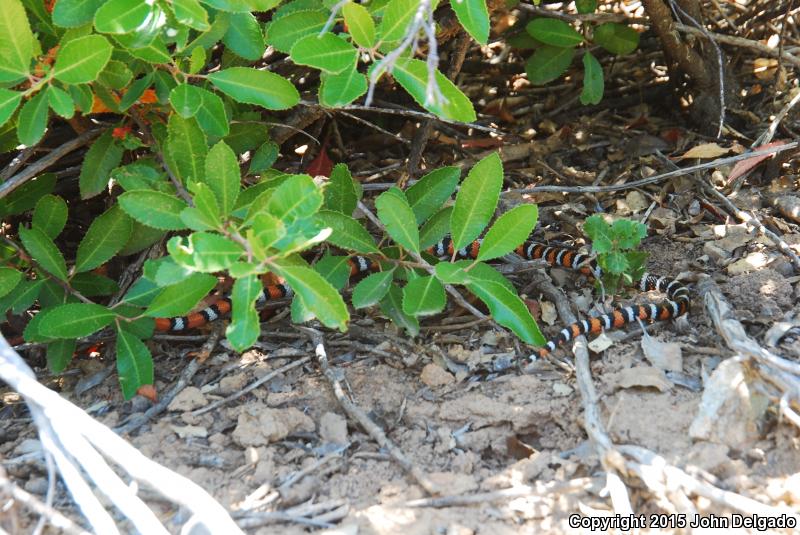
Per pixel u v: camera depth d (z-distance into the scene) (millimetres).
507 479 1312
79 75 1330
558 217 1629
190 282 1364
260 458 1338
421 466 1334
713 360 1396
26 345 1453
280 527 1277
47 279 1442
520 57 1832
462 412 1375
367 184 1598
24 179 1418
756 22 1766
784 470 1288
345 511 1287
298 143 1734
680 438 1320
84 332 1381
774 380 1307
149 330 1419
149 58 1356
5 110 1319
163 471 1211
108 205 1551
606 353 1422
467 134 1768
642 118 1758
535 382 1394
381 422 1379
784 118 1680
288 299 1502
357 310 1496
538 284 1517
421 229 1439
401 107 1712
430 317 1485
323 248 1526
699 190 1624
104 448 1219
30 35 1320
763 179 1635
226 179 1350
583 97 1670
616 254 1463
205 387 1415
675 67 1742
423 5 1190
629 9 1827
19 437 1372
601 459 1299
